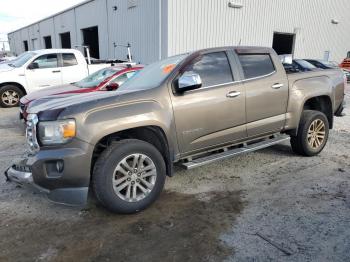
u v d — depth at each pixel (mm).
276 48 23266
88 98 3635
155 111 3697
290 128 5121
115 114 3461
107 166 3426
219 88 4230
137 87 4133
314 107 5793
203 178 4660
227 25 17906
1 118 9523
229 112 4301
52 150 3295
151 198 3727
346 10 26125
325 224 3369
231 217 3564
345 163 5184
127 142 3561
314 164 5133
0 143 6805
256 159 5402
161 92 3818
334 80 5711
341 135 7070
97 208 3844
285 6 20922
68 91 7434
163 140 3844
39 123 3348
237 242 3098
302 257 2850
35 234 3326
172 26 15711
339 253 2893
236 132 4449
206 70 4238
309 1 22609
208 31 17047
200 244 3088
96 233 3320
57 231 3375
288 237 3156
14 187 4473
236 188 4312
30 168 3395
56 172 3332
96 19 22172
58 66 11492
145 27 17047
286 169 4934
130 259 2900
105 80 7637
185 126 3955
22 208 3877
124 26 18953
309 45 23797
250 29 19172
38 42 37031
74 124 3270
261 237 3168
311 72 5457
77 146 3279
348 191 4148
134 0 17562
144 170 3678
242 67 4555
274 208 3742
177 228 3373
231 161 5324
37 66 11273
